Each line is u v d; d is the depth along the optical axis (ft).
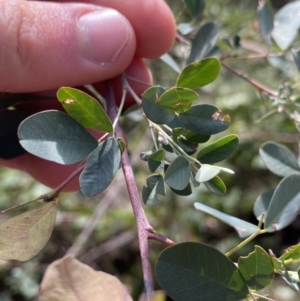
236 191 1.37
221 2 1.51
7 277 1.31
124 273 1.33
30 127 0.29
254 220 1.36
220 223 1.34
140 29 0.57
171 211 1.32
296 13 0.57
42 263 1.33
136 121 0.72
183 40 0.61
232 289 0.26
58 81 0.50
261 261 0.26
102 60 0.49
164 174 0.31
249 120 1.37
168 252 0.26
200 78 0.34
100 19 0.48
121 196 1.40
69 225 1.34
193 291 0.26
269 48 0.58
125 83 0.47
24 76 0.48
